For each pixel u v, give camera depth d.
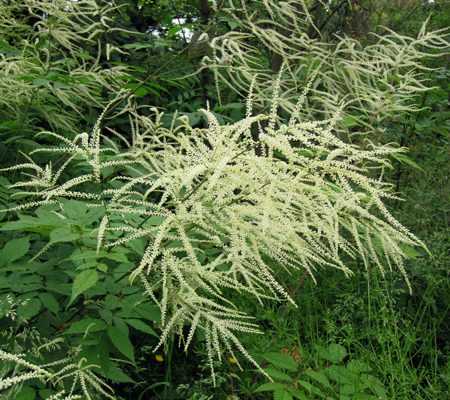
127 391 3.57
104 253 2.28
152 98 6.08
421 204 4.77
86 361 2.40
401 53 4.33
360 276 4.18
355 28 7.07
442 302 4.38
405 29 7.64
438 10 7.86
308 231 2.33
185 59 5.33
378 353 3.75
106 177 3.66
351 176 2.22
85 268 2.35
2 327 2.79
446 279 4.07
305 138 2.18
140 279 2.82
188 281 2.61
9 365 2.48
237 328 2.49
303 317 3.99
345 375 3.01
